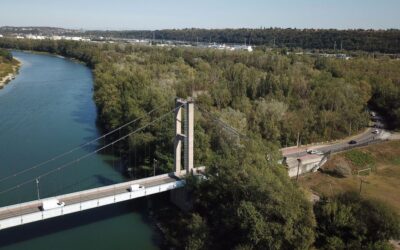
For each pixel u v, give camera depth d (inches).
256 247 2017.7
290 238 1935.3
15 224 2154.3
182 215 2610.7
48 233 2407.7
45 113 5093.5
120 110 4033.0
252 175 2167.8
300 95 4891.7
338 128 4436.5
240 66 6195.9
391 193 3036.4
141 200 2869.1
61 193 2903.5
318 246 2075.5
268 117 4106.8
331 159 3614.7
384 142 4104.3
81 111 5226.4
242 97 4753.9
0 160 3491.6
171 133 3102.9
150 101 3932.1
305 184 3174.2
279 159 2778.1
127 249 2281.0
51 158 3567.9
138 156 3440.0
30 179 3134.8
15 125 4549.7
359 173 3427.7
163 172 3046.3
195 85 5305.1
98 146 3912.4
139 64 7229.3
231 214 2167.8
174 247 2287.2
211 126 3346.5
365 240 2052.2
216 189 2416.3
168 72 6215.6
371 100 5374.0
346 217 2070.6
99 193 2522.1
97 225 2522.1
